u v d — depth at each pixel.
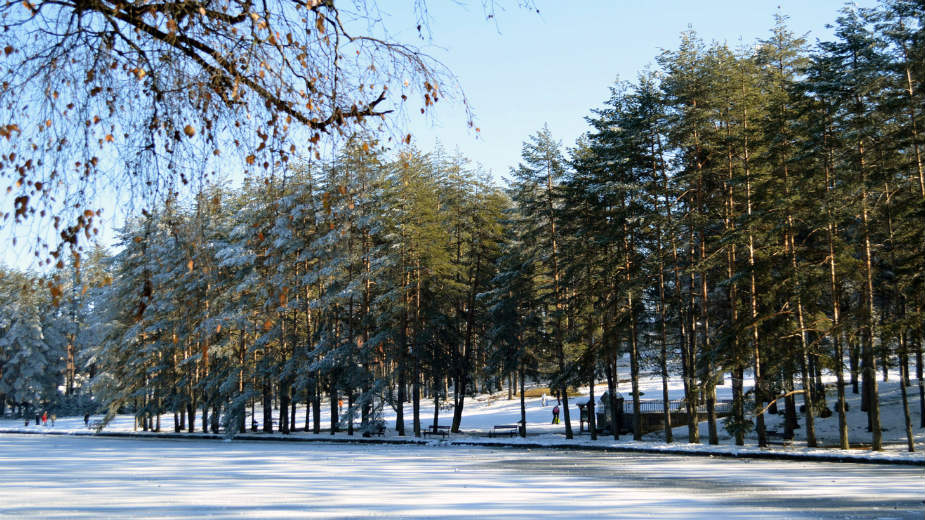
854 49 26.97
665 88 33.25
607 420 40.44
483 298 43.72
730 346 29.25
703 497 15.74
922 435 30.50
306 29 4.82
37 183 4.28
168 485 19.03
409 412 60.41
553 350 39.72
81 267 4.40
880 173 26.61
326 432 45.62
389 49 4.98
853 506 13.98
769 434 34.88
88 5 4.20
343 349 40.91
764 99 32.09
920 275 25.67
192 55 4.59
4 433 59.66
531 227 40.78
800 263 29.67
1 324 78.31
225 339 43.91
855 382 38.28
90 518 13.16
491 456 28.84
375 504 14.72
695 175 31.28
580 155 39.66
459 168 45.62
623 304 34.81
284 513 13.48
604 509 13.87
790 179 29.34
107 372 53.28
